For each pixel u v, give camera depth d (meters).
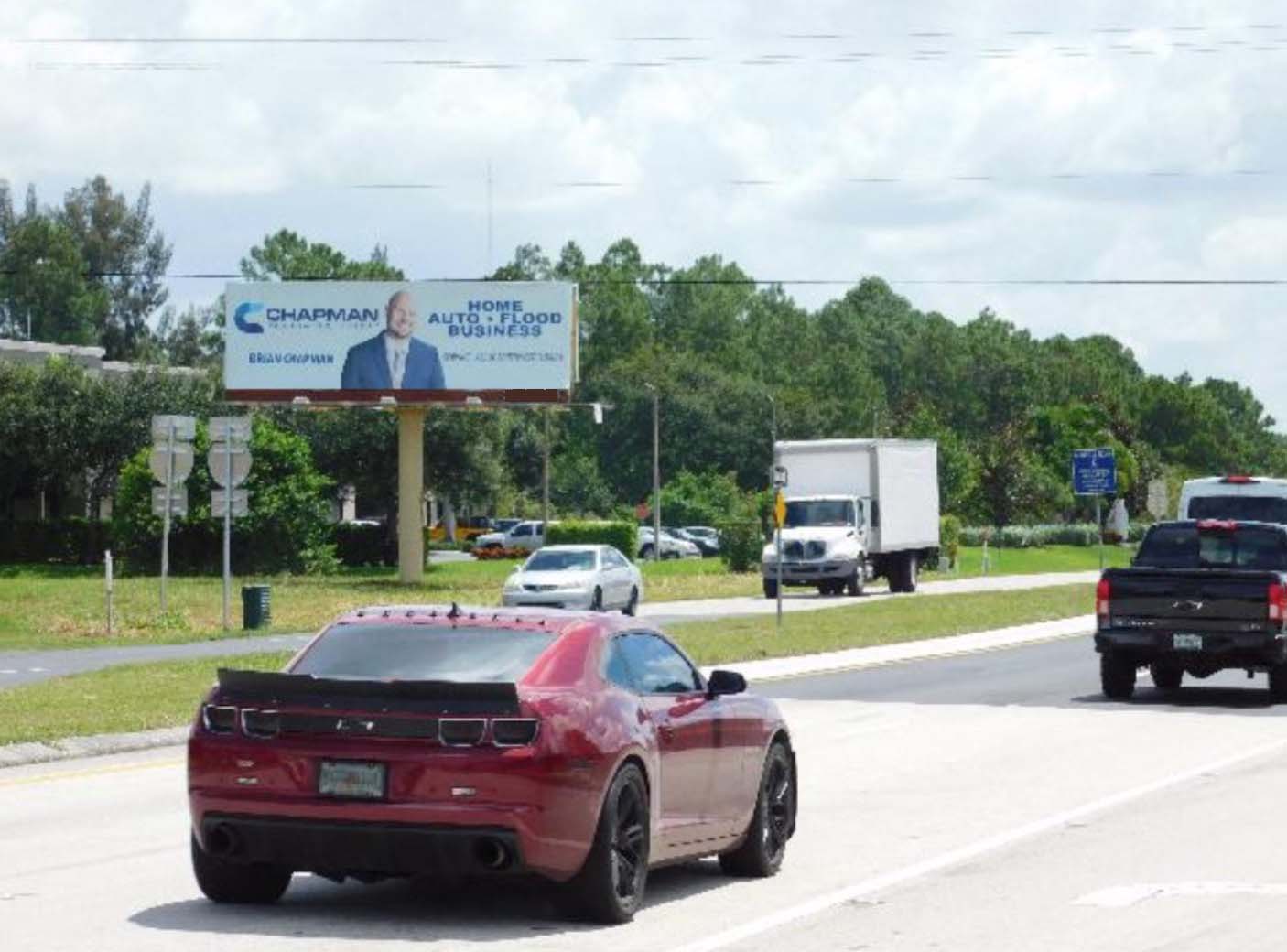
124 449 107.94
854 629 56.25
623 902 14.74
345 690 14.26
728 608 71.00
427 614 15.46
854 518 79.88
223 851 14.50
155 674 38.72
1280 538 37.69
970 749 28.25
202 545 93.06
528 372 88.94
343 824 14.10
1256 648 35.16
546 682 14.60
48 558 100.81
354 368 89.50
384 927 14.49
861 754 27.52
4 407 106.25
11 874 16.97
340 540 106.69
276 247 173.25
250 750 14.34
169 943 13.84
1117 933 14.48
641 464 197.25
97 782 24.19
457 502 124.56
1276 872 17.38
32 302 191.75
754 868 17.08
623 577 68.31
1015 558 135.12
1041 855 18.42
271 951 13.57
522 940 14.04
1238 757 27.09
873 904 15.73
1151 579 35.78
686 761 15.68
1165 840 19.36
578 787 14.17
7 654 48.88
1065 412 182.50
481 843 14.01
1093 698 37.25
